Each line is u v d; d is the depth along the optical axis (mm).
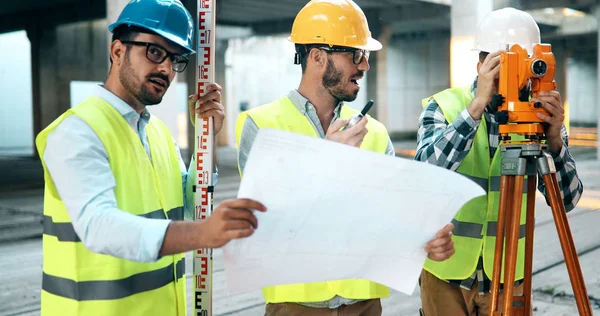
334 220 1297
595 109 41625
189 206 1782
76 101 21891
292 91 1891
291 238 1299
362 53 1767
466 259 2068
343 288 1792
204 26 1641
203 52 1647
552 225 6816
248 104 31062
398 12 21109
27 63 24859
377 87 25766
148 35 1438
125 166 1471
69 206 1300
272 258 1314
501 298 2055
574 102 42438
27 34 19156
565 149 1854
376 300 1910
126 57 1460
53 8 18531
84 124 1389
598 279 4777
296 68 33188
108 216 1244
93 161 1346
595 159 15508
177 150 1797
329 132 1490
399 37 30531
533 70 1551
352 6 1806
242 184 1216
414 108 30578
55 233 1468
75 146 1342
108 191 1336
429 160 1894
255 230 1260
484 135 2092
